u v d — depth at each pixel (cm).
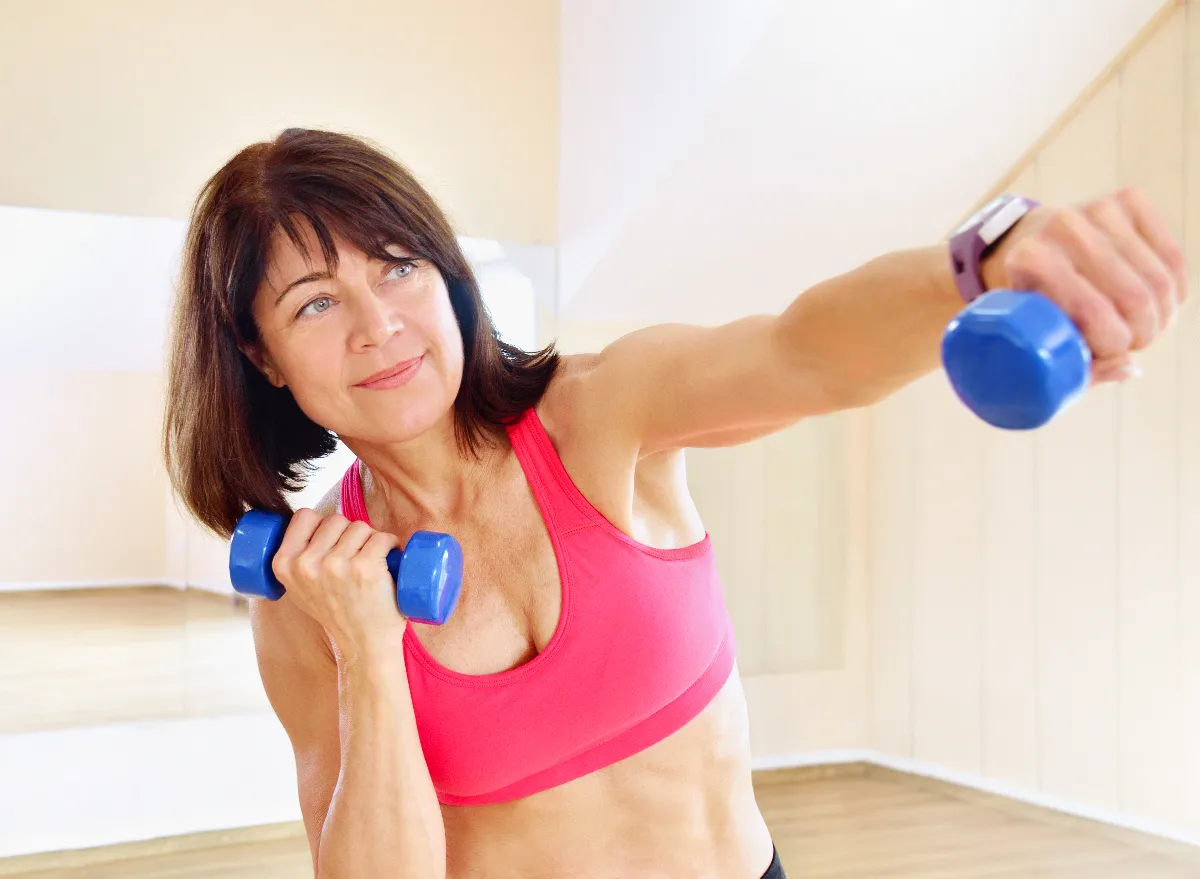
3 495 511
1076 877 306
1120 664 336
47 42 345
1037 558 366
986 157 365
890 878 308
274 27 367
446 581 95
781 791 404
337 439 124
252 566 102
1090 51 329
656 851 109
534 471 104
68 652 415
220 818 374
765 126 334
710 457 418
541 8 397
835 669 437
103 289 470
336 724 119
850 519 440
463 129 389
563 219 400
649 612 102
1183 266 58
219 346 111
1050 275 56
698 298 403
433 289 101
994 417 57
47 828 357
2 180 342
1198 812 313
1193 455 313
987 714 387
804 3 294
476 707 102
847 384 78
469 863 111
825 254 393
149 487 512
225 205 101
